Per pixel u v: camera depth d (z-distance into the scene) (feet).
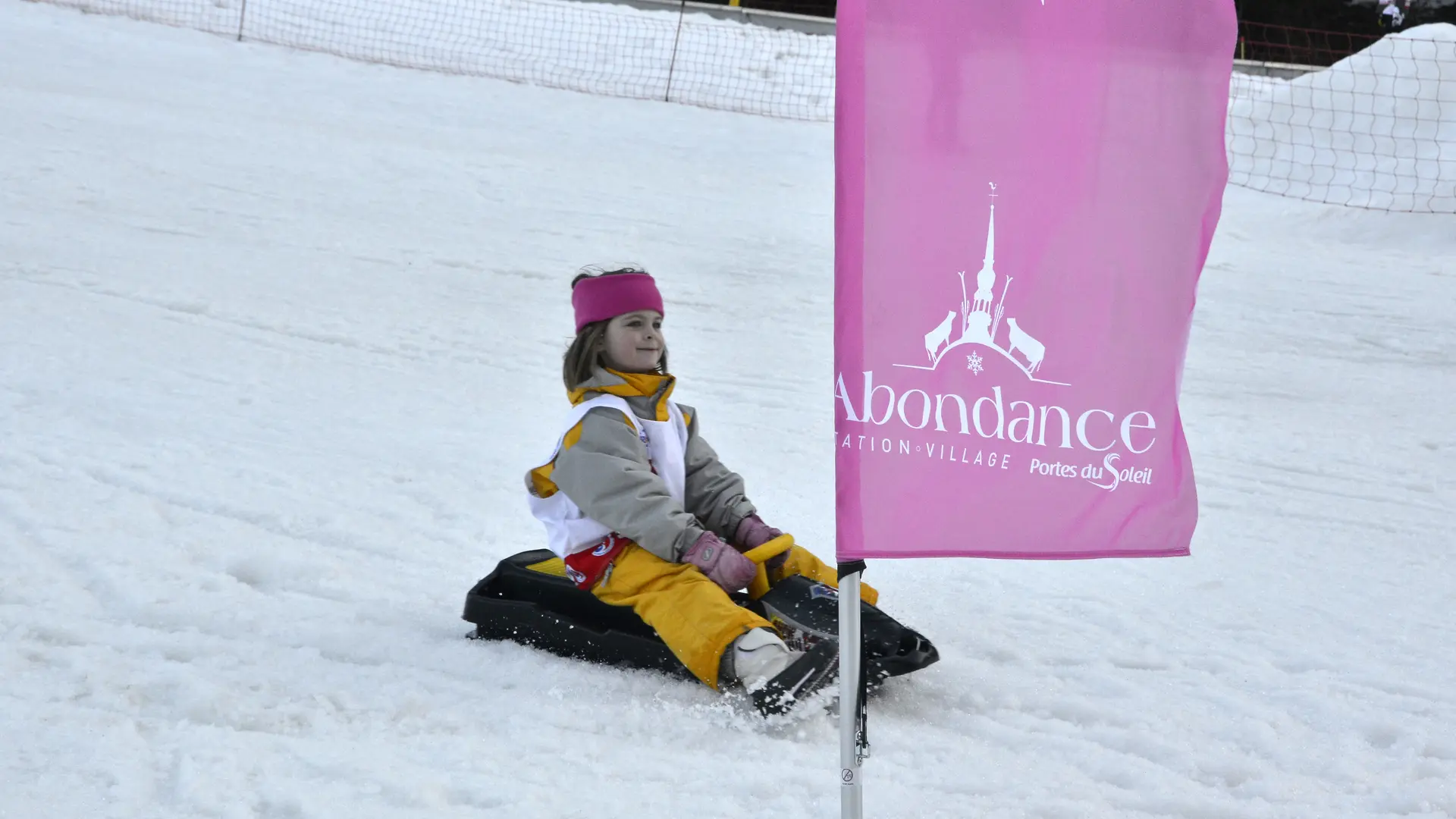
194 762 11.34
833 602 13.70
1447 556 19.77
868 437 9.45
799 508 20.83
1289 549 19.89
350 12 75.87
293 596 16.19
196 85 58.85
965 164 9.34
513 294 34.86
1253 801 11.63
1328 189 50.39
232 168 45.96
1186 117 9.35
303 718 12.58
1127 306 9.50
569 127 58.29
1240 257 43.21
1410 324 35.83
